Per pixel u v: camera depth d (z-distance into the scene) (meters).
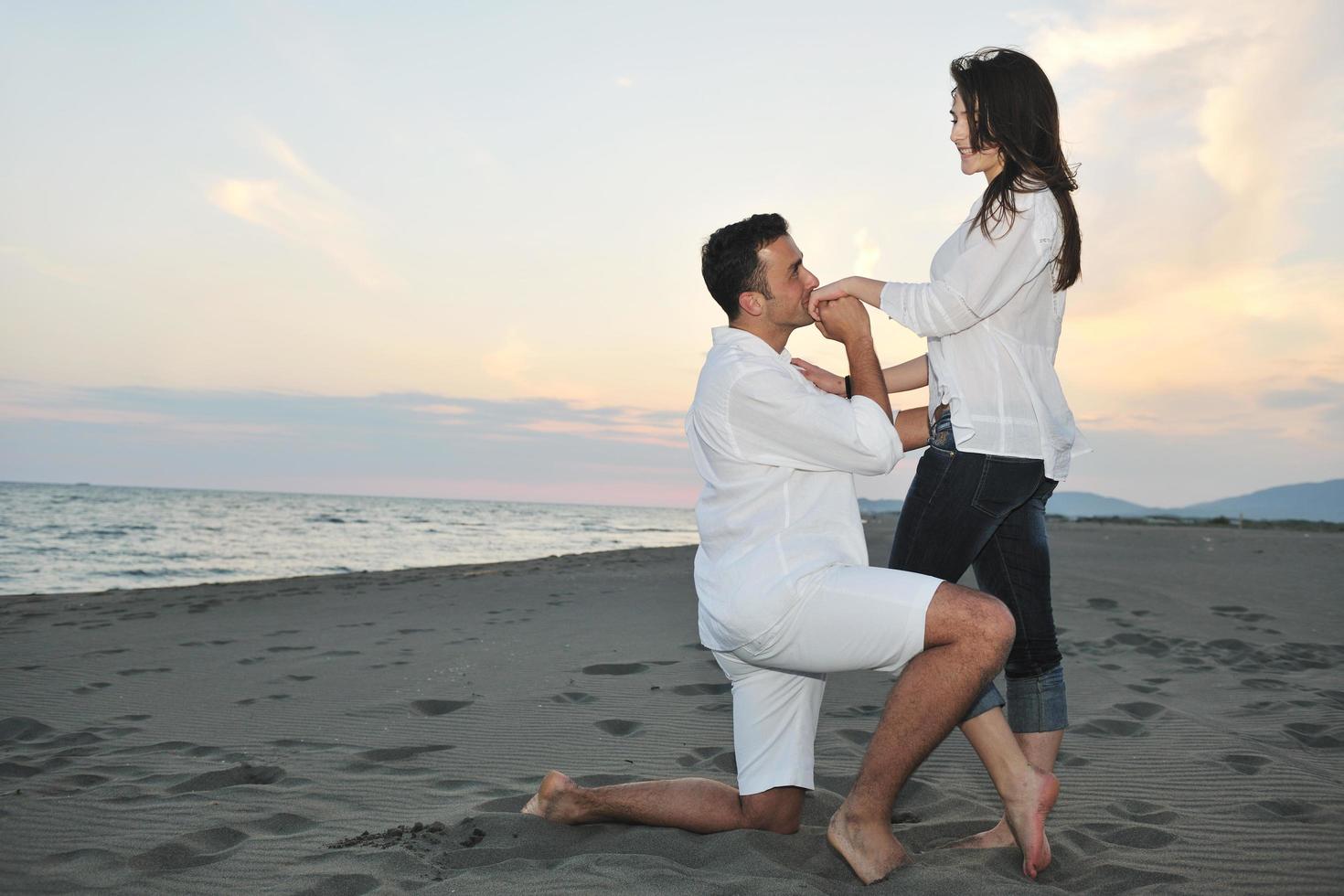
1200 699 4.13
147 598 10.21
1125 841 2.30
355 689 4.67
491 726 3.81
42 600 10.27
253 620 7.83
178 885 2.03
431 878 2.04
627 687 4.58
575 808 2.39
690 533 54.03
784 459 2.16
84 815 2.60
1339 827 2.36
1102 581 8.83
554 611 7.89
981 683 1.95
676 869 1.99
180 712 4.20
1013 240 2.11
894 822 2.51
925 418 2.47
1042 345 2.26
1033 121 2.15
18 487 110.38
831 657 2.05
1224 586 8.49
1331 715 3.77
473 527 46.72
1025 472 2.18
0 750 3.52
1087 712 3.86
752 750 2.31
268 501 92.94
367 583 11.57
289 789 2.89
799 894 1.82
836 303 2.29
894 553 2.32
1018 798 2.04
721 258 2.30
